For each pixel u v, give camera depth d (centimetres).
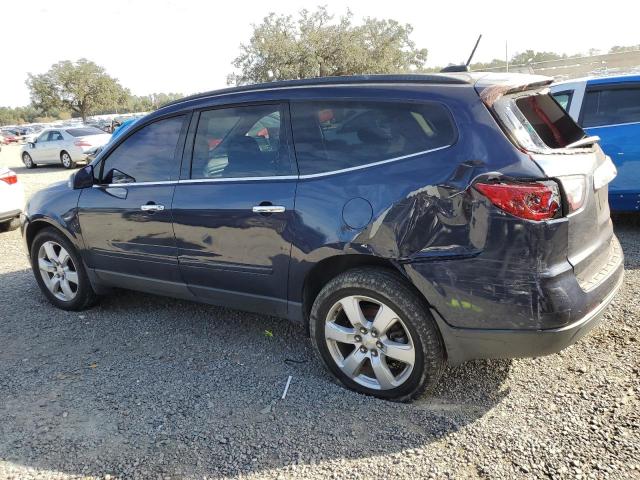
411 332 289
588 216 281
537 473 246
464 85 285
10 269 617
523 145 265
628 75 594
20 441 288
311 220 307
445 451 264
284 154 329
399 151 290
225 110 360
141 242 396
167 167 385
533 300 256
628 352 341
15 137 4753
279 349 383
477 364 343
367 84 312
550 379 320
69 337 420
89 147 1819
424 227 275
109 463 269
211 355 379
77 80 5788
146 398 325
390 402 308
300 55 3344
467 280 268
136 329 429
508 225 256
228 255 349
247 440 281
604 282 283
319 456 266
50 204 452
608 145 588
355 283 298
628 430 269
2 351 399
